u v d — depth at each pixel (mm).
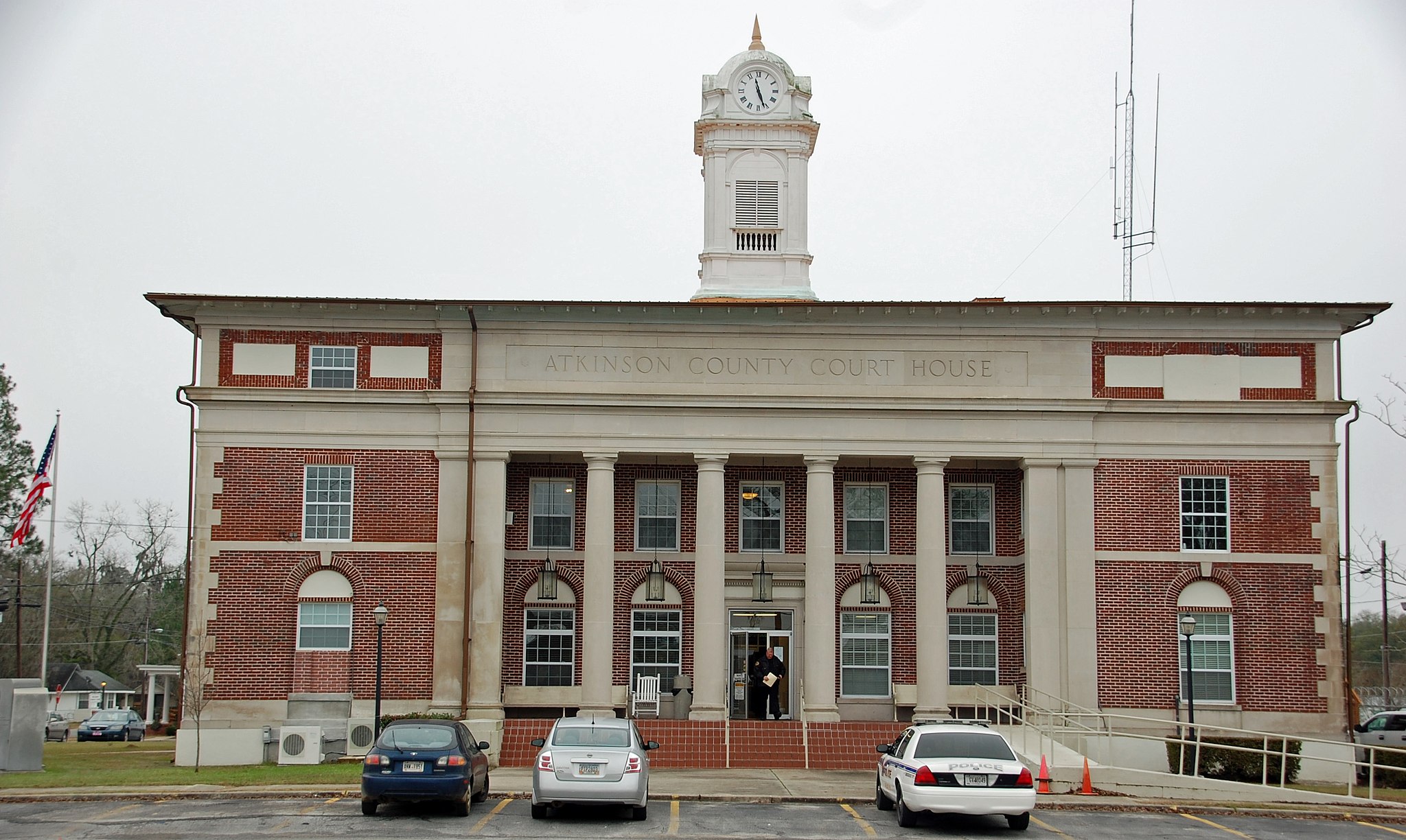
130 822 23203
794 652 40969
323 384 39406
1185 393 39625
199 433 38781
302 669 38094
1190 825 25859
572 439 38969
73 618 91750
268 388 38906
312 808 25422
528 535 40688
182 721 37062
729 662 41031
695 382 39438
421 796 24188
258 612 38281
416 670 38094
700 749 35844
